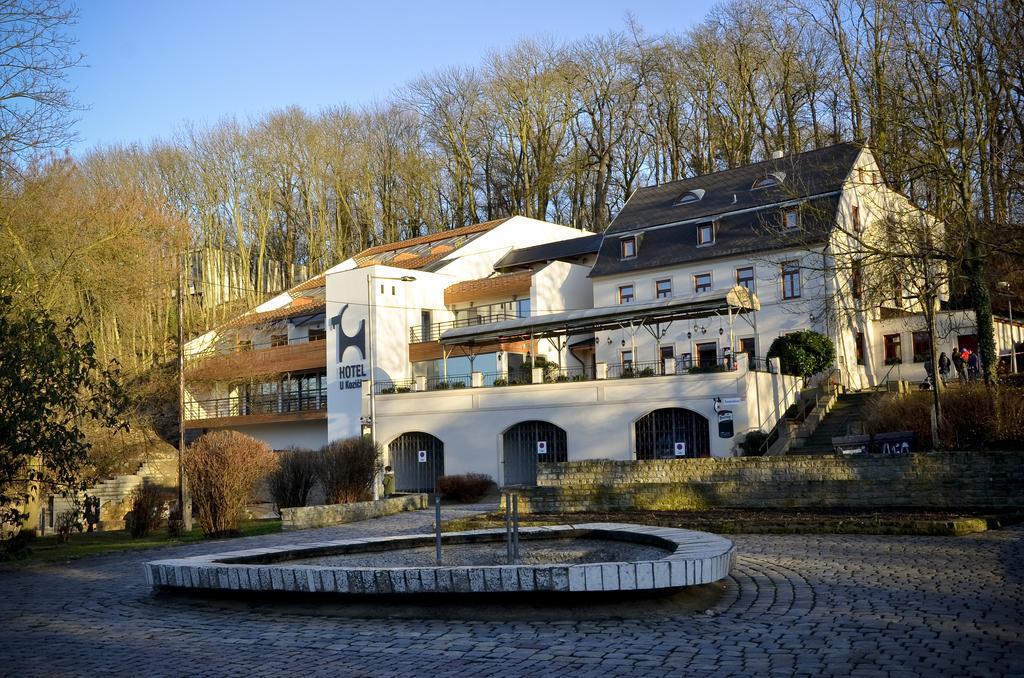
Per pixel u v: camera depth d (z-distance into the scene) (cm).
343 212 7431
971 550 1413
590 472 2745
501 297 4938
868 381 4225
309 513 2470
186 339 5256
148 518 2570
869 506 2169
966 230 2509
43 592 1391
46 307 2711
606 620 956
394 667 796
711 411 3378
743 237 4275
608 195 6775
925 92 2889
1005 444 2450
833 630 864
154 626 1039
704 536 1245
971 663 718
